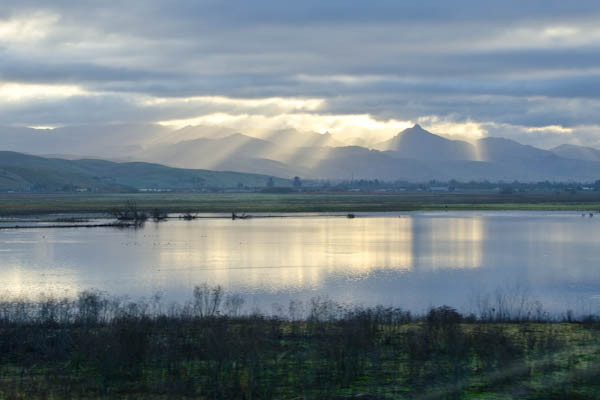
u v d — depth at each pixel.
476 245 97.56
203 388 24.23
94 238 107.88
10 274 67.50
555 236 112.62
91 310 38.78
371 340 30.09
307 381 24.84
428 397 22.86
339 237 110.56
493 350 28.17
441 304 49.97
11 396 23.23
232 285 60.16
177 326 33.62
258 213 188.12
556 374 24.97
